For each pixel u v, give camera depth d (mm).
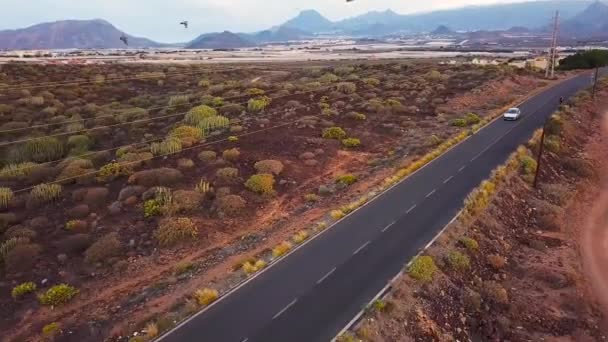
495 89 67000
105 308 18891
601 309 21547
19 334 17484
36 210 27578
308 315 17266
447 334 17922
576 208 33656
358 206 28219
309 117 48031
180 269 21516
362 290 18906
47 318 18469
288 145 39406
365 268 20734
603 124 56281
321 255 22141
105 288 20453
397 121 49781
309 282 19672
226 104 54656
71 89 65000
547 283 22969
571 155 44281
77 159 35094
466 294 20297
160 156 35812
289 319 17047
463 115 52594
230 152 35625
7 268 21719
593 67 101625
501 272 23453
